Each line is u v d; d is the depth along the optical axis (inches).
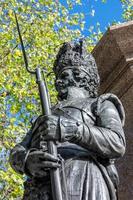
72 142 129.7
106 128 133.7
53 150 127.8
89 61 150.1
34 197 128.6
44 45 515.2
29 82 483.5
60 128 127.5
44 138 128.2
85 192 125.3
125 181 169.9
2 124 454.9
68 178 127.2
